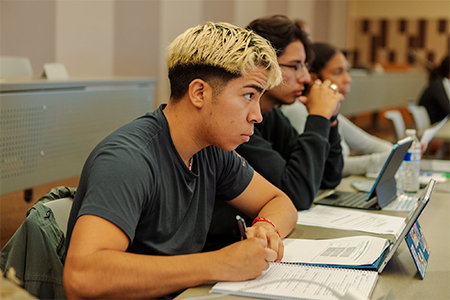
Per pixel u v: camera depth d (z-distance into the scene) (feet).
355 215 4.65
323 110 5.26
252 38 3.22
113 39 18.88
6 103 8.36
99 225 2.75
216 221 4.59
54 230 3.45
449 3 33.65
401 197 5.49
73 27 17.28
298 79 5.27
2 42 14.94
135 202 2.94
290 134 5.83
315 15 32.14
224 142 3.30
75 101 10.16
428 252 3.54
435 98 16.80
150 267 2.75
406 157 5.77
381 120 31.58
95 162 3.00
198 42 3.20
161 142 3.33
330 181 5.94
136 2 19.51
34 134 9.09
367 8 36.32
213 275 2.85
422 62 34.40
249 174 4.19
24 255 3.28
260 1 26.55
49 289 3.28
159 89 20.66
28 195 10.97
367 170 6.98
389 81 25.79
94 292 2.64
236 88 3.15
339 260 3.25
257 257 2.94
